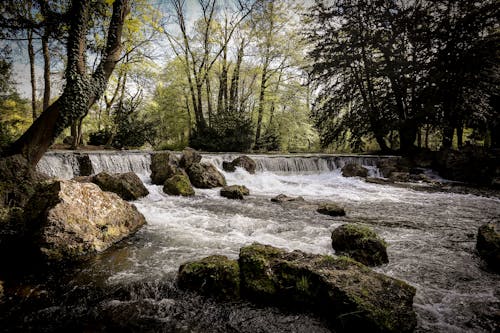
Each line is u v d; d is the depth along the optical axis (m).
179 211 7.33
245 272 3.30
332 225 6.33
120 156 11.27
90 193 5.11
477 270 4.05
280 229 5.97
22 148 7.16
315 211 7.66
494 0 14.98
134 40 17.02
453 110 16.16
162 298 3.26
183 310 3.04
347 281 2.91
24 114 19.44
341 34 21.69
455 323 2.84
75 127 17.48
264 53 24.03
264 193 10.64
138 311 3.03
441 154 15.62
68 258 4.16
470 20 15.57
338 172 16.02
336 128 23.81
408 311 2.65
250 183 12.66
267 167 15.13
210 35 23.62
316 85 23.27
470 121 17.59
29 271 3.92
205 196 9.46
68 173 9.93
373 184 13.09
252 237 5.41
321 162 16.61
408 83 18.42
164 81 27.00
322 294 2.91
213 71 24.94
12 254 4.23
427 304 3.18
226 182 12.09
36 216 4.46
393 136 23.16
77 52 7.48
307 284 3.01
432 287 3.56
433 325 2.79
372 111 21.14
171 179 9.69
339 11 21.31
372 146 30.72
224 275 3.28
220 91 24.44
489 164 13.35
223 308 3.05
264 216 7.04
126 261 4.22
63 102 7.35
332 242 4.79
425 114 17.34
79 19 7.42
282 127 27.58
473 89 15.77
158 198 8.83
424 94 17.41
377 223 6.61
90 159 10.44
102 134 22.38
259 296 3.12
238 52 24.42
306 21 22.86
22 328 2.77
